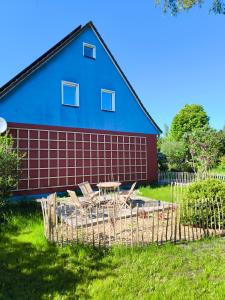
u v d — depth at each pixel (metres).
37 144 14.05
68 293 4.56
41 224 8.45
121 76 18.73
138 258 5.90
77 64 16.38
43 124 14.41
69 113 15.62
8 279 5.00
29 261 5.77
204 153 27.73
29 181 13.54
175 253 6.22
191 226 7.91
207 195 8.09
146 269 5.40
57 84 15.26
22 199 13.01
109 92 18.00
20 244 6.77
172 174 23.94
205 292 4.59
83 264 5.62
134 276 5.12
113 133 17.77
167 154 31.39
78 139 15.88
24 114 13.74
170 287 4.70
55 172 14.59
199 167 26.64
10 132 13.19
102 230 7.78
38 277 5.09
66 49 15.91
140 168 19.06
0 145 9.81
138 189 16.30
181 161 31.22
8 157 9.55
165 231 7.32
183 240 7.01
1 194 9.43
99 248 6.35
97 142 16.80
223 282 4.90
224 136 31.39
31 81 14.16
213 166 31.64
